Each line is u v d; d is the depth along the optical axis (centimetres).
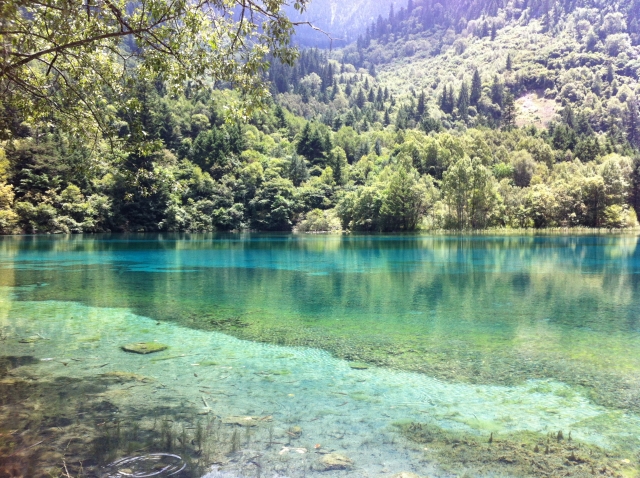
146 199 8106
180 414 743
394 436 680
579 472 588
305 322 1450
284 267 3031
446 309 1662
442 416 755
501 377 951
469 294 1977
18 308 1633
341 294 1980
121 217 7750
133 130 1214
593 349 1154
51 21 959
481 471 587
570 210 8844
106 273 2648
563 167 11150
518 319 1502
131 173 1295
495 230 8506
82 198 7325
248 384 892
